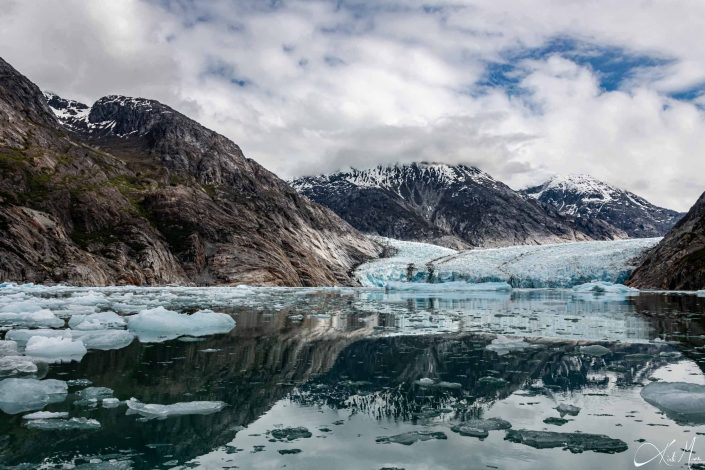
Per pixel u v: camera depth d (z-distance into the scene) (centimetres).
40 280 5038
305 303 3466
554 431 682
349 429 694
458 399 851
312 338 1575
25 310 2127
